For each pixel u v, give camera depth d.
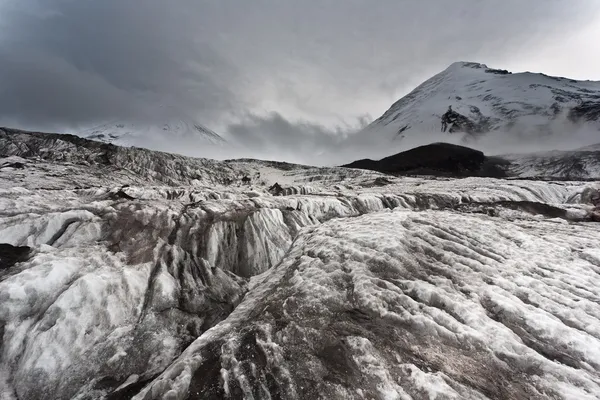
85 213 12.88
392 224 13.12
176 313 9.21
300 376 5.95
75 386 6.92
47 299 8.22
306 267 10.48
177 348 8.15
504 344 6.48
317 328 7.28
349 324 7.37
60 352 7.30
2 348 7.14
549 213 21.61
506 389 5.57
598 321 7.14
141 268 10.29
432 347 6.55
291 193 32.53
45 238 11.45
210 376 6.15
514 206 22.95
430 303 8.02
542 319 7.16
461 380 5.69
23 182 20.56
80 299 8.27
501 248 11.12
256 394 5.63
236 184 46.66
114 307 8.62
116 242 11.83
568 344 6.56
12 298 7.75
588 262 10.03
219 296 10.61
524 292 8.27
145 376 7.26
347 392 5.53
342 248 11.15
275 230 15.98
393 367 6.01
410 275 9.27
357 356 6.32
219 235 14.07
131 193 20.80
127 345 7.93
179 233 13.39
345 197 24.66
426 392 5.38
